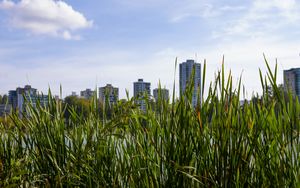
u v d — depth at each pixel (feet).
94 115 9.81
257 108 8.02
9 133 10.55
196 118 8.13
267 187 7.52
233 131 7.73
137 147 8.77
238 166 7.56
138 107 9.36
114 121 9.14
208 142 7.94
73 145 9.62
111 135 9.08
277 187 7.36
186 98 8.25
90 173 9.11
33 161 9.93
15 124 10.21
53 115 10.16
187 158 8.08
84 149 9.26
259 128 7.63
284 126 7.49
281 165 7.35
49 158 9.62
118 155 9.34
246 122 7.70
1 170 10.07
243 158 7.72
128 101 9.40
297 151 7.32
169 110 8.53
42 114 9.96
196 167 8.17
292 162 7.32
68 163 9.14
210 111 8.03
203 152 7.93
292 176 7.32
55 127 9.83
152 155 8.73
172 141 8.18
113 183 8.77
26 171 9.37
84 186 9.09
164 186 8.23
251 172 7.66
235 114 7.82
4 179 9.85
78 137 9.70
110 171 9.12
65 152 9.59
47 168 9.57
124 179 8.83
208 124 8.05
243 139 7.66
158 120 8.59
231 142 7.81
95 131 9.66
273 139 7.58
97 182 8.89
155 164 8.27
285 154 7.36
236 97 7.88
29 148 9.90
